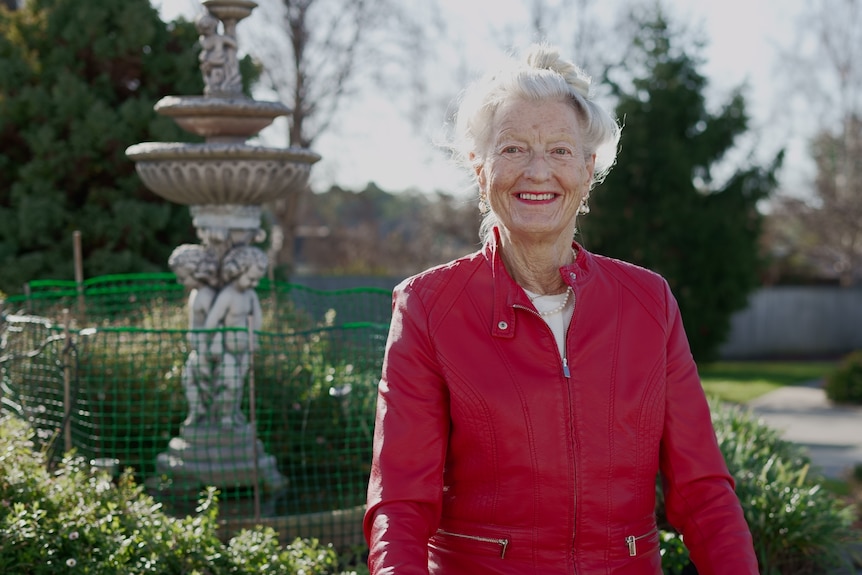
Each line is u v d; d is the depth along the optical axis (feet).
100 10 40.83
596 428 6.40
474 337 6.51
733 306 62.64
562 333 6.68
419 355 6.53
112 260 39.40
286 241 77.97
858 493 23.90
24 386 18.52
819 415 42.68
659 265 60.18
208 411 19.33
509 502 6.33
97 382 19.97
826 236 92.53
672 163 59.72
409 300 6.70
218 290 19.74
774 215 94.94
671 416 6.74
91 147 40.04
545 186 6.52
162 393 20.66
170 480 18.04
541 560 6.31
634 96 61.26
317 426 21.26
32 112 40.14
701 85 62.80
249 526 17.07
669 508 6.90
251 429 18.75
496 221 6.88
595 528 6.35
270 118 19.48
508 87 6.59
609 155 7.00
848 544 17.92
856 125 89.10
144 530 12.87
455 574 6.43
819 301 86.33
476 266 6.73
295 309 28.91
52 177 40.19
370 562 6.12
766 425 21.21
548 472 6.31
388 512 6.18
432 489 6.31
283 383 20.77
